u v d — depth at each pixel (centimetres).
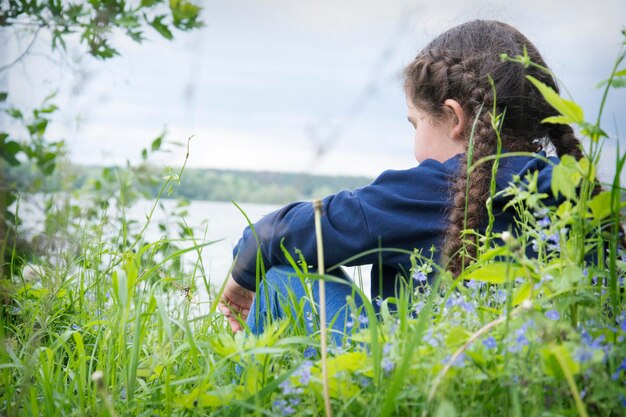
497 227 167
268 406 122
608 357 106
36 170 233
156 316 175
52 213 208
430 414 103
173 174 179
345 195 178
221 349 124
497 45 185
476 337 105
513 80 181
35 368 150
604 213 117
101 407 136
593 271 122
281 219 183
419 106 191
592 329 114
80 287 207
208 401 126
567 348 101
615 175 114
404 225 171
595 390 102
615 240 119
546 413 101
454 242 162
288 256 159
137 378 158
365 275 212
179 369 161
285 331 161
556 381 105
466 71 183
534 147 185
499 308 134
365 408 114
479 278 116
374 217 172
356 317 131
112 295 181
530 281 107
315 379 113
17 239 221
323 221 176
